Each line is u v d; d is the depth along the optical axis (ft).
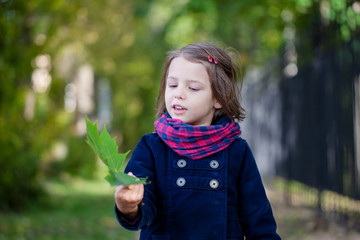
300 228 19.08
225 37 41.19
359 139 18.11
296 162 27.35
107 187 38.78
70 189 34.78
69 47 34.12
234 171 5.85
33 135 23.77
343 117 18.88
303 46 24.35
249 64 43.21
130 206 4.77
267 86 38.42
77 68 44.39
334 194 19.83
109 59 45.24
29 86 23.34
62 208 25.35
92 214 24.56
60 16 24.50
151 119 71.61
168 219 5.61
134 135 72.69
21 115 22.35
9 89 20.24
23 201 23.12
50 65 24.03
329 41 20.63
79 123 50.37
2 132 20.67
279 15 25.59
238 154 5.92
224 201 5.69
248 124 49.47
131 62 53.11
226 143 5.84
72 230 19.36
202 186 5.67
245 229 5.96
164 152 5.80
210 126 5.75
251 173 5.95
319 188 21.33
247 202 5.86
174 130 5.74
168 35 46.52
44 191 25.59
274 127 36.60
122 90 65.36
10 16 20.21
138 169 5.66
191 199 5.63
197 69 5.82
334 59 19.88
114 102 70.23
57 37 25.36
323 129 21.49
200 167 5.72
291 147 28.14
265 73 38.91
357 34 17.61
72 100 53.16
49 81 24.68
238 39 41.47
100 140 4.45
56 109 28.91
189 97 5.79
